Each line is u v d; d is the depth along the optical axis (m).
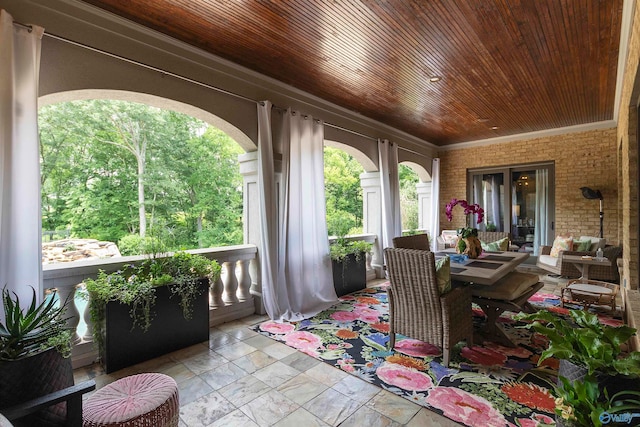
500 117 5.27
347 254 4.57
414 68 3.44
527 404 1.94
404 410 1.89
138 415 1.32
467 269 2.89
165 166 10.30
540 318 1.32
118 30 2.56
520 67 3.42
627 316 2.89
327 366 2.44
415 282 2.46
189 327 2.80
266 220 3.54
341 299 4.29
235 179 11.68
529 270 6.05
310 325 3.33
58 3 2.29
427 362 2.49
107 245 6.14
